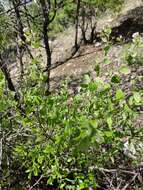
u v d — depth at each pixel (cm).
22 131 420
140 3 1678
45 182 486
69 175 427
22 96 431
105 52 368
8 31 666
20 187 454
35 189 479
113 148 406
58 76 1195
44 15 861
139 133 411
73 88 956
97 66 353
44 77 442
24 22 805
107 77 381
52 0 1009
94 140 234
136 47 369
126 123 397
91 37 1434
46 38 880
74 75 1164
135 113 354
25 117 412
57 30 1636
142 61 582
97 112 344
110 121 301
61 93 421
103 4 1370
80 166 406
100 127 358
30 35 486
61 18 1469
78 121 314
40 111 370
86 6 1381
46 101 379
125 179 478
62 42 1547
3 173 445
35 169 391
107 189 443
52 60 1409
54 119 354
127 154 461
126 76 886
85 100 383
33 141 412
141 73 884
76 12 1348
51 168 397
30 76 457
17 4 739
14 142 433
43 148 390
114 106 376
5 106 390
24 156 434
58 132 379
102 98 352
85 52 1365
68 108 380
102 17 1619
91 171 416
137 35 374
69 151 391
